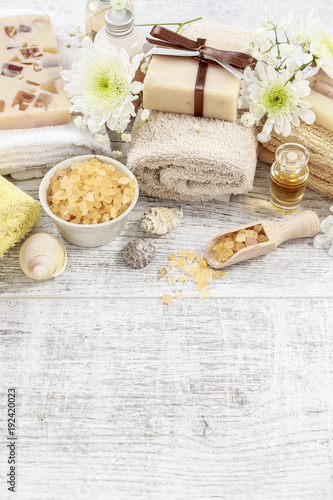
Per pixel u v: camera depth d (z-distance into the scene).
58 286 0.65
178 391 0.61
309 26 0.64
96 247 0.67
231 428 0.60
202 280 0.65
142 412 0.60
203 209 0.69
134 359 0.62
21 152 0.67
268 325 0.64
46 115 0.66
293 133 0.66
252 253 0.65
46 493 0.57
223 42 0.66
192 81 0.63
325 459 0.59
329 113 0.64
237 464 0.58
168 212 0.67
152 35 0.65
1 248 0.65
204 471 0.58
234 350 0.63
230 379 0.62
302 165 0.63
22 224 0.64
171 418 0.60
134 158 0.64
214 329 0.64
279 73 0.66
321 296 0.65
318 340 0.63
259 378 0.62
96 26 0.70
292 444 0.59
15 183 0.70
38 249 0.62
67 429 0.59
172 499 0.57
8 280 0.65
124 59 0.62
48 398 0.61
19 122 0.66
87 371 0.62
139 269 0.66
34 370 0.62
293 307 0.65
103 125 0.68
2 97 0.66
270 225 0.65
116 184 0.64
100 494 0.57
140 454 0.59
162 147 0.63
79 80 0.64
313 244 0.68
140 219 0.69
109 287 0.65
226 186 0.66
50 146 0.67
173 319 0.64
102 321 0.64
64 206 0.63
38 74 0.68
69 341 0.63
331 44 0.65
